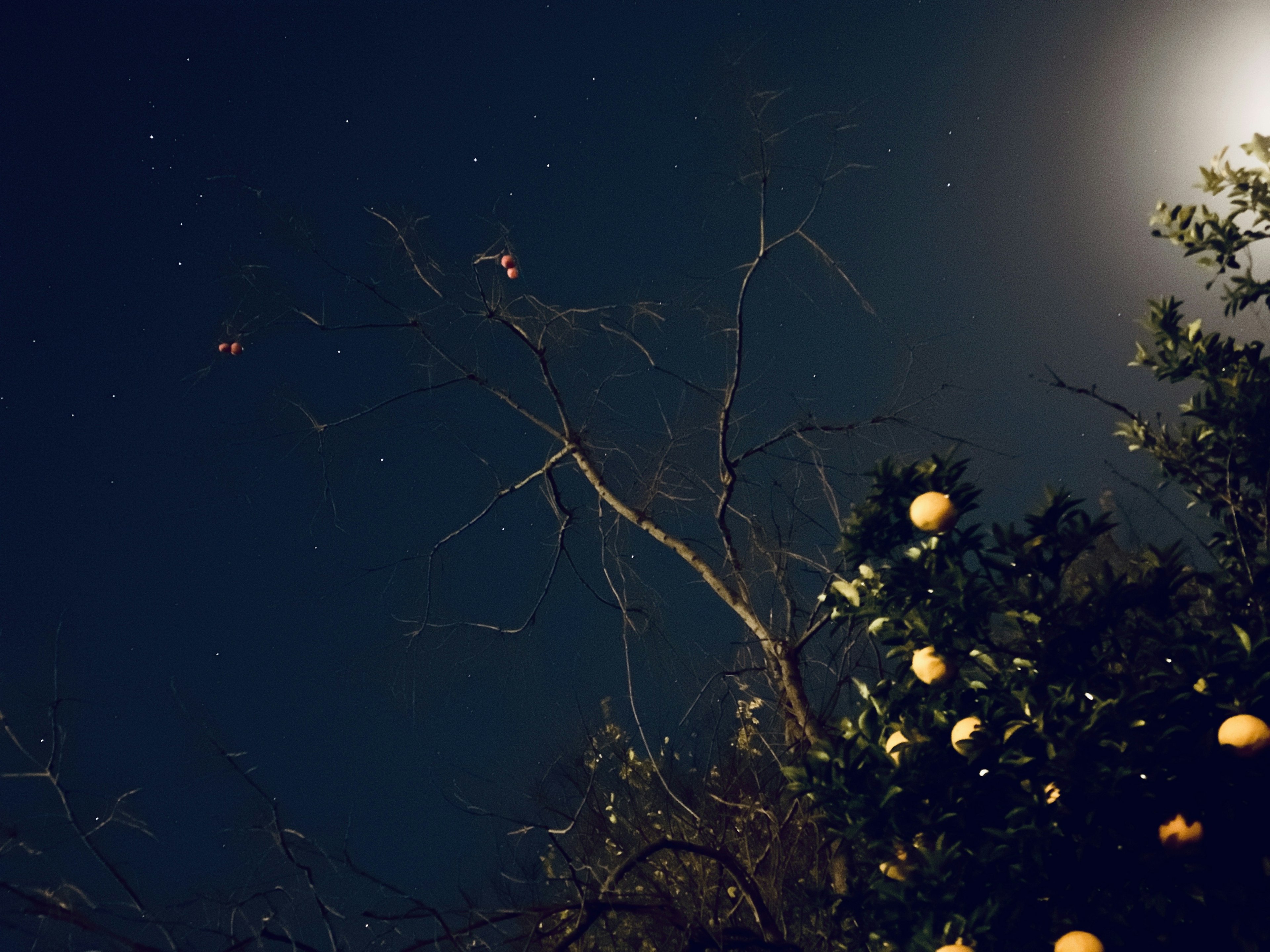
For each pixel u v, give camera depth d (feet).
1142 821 5.84
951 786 6.32
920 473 6.92
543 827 8.24
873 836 6.48
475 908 7.06
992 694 6.44
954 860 6.20
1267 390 8.16
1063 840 5.94
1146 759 5.72
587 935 9.94
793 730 9.94
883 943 6.48
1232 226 9.20
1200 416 8.43
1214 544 8.45
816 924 8.84
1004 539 6.65
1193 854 5.74
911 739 6.60
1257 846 5.79
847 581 7.39
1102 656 6.63
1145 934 5.79
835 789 6.61
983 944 5.95
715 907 8.38
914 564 6.69
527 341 11.73
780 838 9.53
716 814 10.08
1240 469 8.33
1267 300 9.23
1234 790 5.71
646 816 10.61
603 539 11.81
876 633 6.91
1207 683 5.94
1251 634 6.16
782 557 10.66
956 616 6.50
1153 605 6.45
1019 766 6.09
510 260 11.91
